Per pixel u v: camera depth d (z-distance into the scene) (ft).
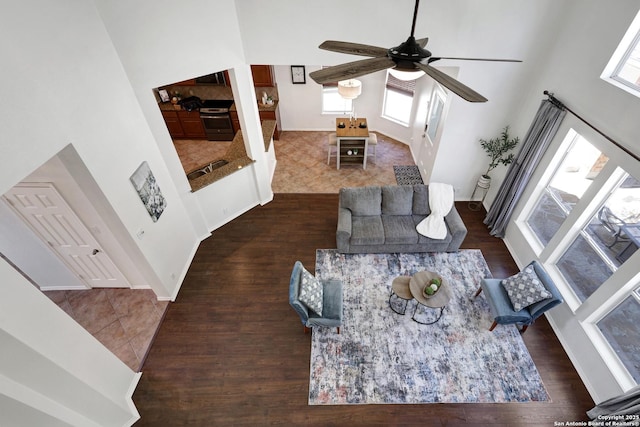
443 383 11.99
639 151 9.66
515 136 16.53
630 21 9.87
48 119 8.29
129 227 11.73
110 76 10.73
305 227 18.67
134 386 11.91
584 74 11.85
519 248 16.21
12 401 7.42
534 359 12.66
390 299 14.80
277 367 12.51
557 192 14.20
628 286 10.40
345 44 7.20
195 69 13.23
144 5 10.94
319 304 12.48
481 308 14.38
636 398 9.57
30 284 7.81
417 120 23.36
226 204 18.43
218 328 13.79
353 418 11.20
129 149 11.79
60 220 12.19
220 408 11.44
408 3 13.08
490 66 14.70
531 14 13.14
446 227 16.48
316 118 28.04
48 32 8.32
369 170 23.48
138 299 14.92
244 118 16.35
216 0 12.51
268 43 14.37
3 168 7.13
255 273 16.06
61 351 8.48
